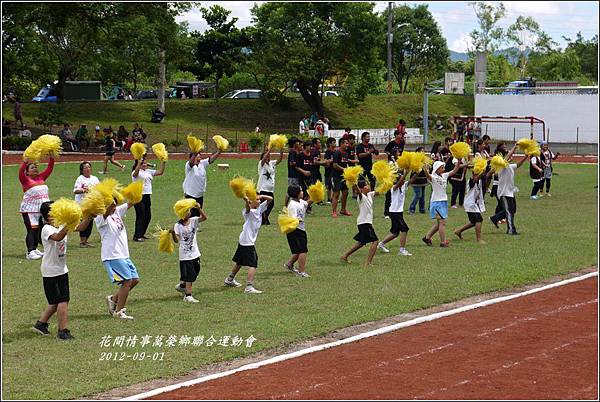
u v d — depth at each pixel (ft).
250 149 168.86
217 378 34.55
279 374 35.06
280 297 48.42
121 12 181.37
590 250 64.95
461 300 49.39
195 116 204.44
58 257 39.37
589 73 338.34
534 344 39.99
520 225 77.51
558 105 209.05
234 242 65.41
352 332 42.09
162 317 43.68
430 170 82.69
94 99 215.72
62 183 104.94
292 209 53.36
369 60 207.51
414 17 278.46
